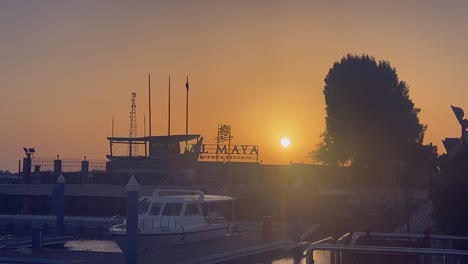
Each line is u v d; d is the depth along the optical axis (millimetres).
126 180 69125
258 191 65812
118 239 34344
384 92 80625
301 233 40719
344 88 81125
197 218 38000
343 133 81125
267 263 33594
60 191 43656
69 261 30141
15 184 68875
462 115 32312
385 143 80125
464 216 27922
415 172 79125
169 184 66562
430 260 11688
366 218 58688
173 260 29906
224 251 33312
